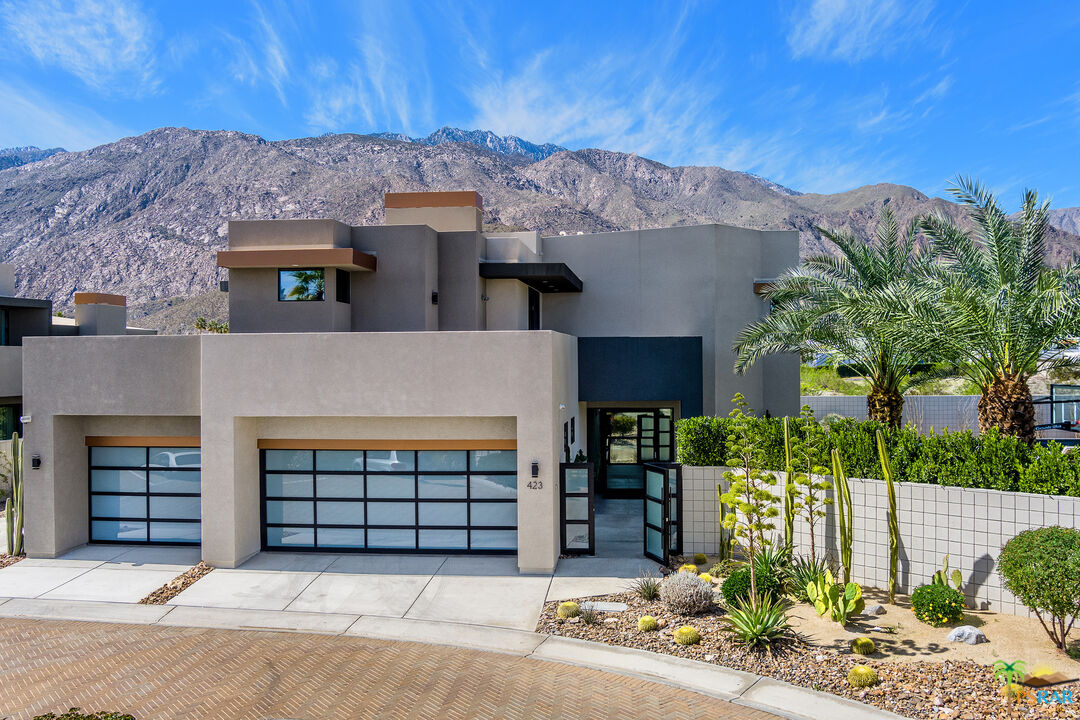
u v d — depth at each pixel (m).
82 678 10.95
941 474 13.02
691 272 24.92
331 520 17.56
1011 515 12.04
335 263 20.28
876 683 10.01
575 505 17.11
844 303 15.89
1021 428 13.93
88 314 39.44
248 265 20.53
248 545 17.03
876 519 13.71
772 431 15.71
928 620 11.83
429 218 24.59
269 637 12.57
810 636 11.62
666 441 24.52
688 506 16.50
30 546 17.19
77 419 18.03
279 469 17.61
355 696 10.27
